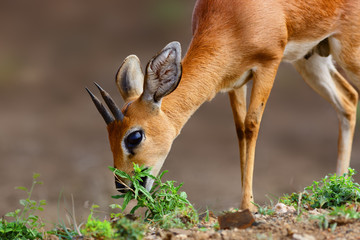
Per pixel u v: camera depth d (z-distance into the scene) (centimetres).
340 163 1056
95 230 703
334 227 679
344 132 1059
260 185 1608
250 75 927
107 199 1345
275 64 909
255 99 903
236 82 925
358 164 1653
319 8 930
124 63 888
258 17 889
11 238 797
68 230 853
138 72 897
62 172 1723
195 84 888
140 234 684
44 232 839
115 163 850
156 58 819
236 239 667
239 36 894
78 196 1424
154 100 847
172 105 876
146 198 828
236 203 1262
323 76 1057
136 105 852
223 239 670
